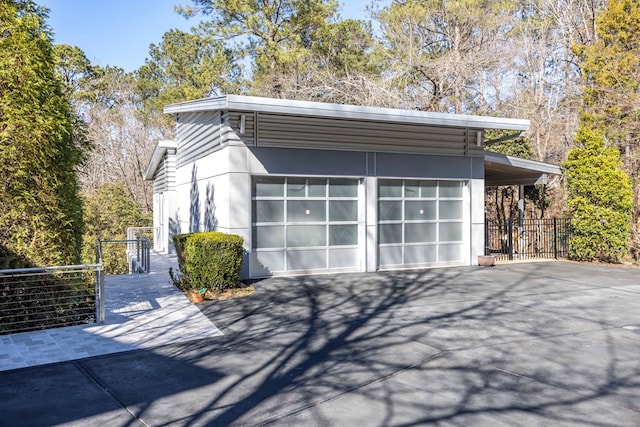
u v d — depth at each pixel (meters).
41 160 6.71
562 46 23.11
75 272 6.99
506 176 15.51
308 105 9.59
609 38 18.83
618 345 5.71
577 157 13.89
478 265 12.78
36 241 6.75
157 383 4.58
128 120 30.72
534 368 4.91
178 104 11.12
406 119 10.45
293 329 6.52
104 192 22.14
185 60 26.91
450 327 6.58
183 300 8.41
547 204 19.98
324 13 22.19
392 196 11.97
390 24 21.41
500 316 7.20
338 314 7.35
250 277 10.42
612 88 17.91
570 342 5.84
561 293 9.02
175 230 16.39
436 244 12.52
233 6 21.66
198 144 12.76
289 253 10.88
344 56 21.86
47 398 4.22
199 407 4.02
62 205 7.05
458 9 19.86
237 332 6.39
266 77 21.66
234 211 10.13
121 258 20.00
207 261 8.89
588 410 3.90
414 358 5.27
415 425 3.65
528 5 24.22
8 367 5.03
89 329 6.54
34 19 6.82
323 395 4.26
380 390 4.36
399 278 10.66
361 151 11.37
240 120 10.18
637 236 14.50
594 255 13.58
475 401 4.10
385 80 20.59
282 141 10.55
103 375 4.80
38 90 6.74
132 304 8.09
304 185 11.00
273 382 4.59
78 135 8.94
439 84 20.22
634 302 8.21
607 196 13.28
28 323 6.65
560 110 23.03
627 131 17.59
